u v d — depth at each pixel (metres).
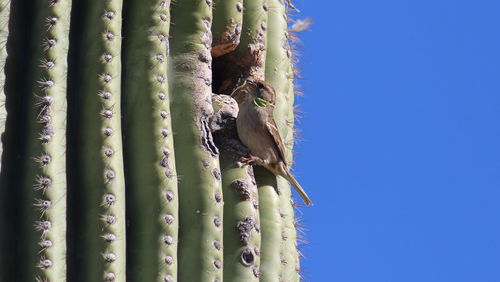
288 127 14.08
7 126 10.12
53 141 10.13
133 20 11.50
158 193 10.83
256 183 13.08
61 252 9.89
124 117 11.12
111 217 10.23
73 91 10.66
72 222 10.21
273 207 12.88
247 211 12.18
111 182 10.34
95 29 10.84
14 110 10.23
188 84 12.17
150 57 11.33
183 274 11.20
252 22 13.59
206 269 11.23
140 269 10.62
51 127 10.16
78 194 10.33
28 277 9.73
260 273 12.38
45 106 10.21
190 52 12.34
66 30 10.64
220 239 11.42
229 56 13.75
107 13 10.90
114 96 10.66
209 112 12.10
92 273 10.06
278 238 12.68
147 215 10.76
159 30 11.48
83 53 10.79
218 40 13.12
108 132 10.48
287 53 14.23
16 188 10.01
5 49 10.34
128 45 11.41
